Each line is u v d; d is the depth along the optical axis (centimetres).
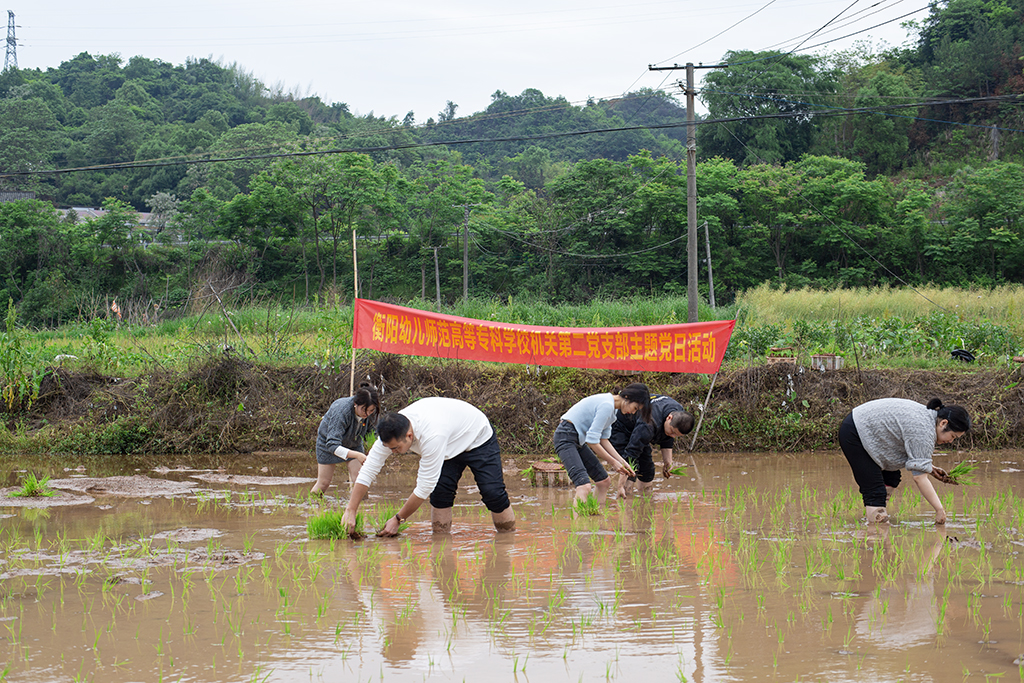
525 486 962
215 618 482
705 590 534
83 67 11525
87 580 556
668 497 866
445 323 1125
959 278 4388
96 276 5012
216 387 1275
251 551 634
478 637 452
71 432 1220
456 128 10569
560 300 4531
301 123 10081
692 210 2169
